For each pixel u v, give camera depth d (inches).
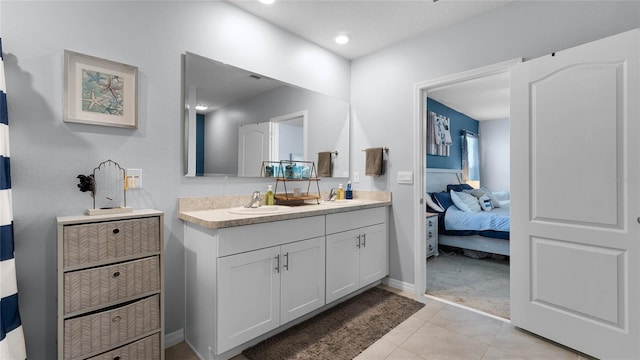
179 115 78.7
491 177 251.3
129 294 60.1
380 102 120.3
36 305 59.9
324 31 106.0
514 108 83.9
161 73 75.7
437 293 110.7
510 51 88.7
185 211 79.4
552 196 76.8
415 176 109.9
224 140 87.7
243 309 70.2
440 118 196.4
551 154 76.9
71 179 63.1
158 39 75.2
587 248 71.7
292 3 89.4
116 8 68.9
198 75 82.2
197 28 82.3
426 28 103.9
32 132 59.0
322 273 89.4
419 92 109.3
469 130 240.8
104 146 67.2
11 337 51.8
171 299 77.4
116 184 68.7
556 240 76.5
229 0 87.7
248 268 71.1
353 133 129.3
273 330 81.1
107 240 57.6
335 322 88.0
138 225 61.5
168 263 76.8
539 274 79.5
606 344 68.7
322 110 117.7
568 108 74.0
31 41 58.9
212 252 67.1
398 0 88.0
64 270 53.0
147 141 73.4
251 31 94.6
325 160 118.7
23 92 58.1
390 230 117.7
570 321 74.1
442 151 198.1
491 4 89.9
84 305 54.8
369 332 82.5
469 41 97.1
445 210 169.0
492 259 156.9
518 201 83.2
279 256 77.4
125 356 59.6
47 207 60.6
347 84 129.1
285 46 104.3
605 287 68.9
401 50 114.0
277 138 102.0
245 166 93.2
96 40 66.1
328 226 91.3
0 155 50.4
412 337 80.3
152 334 63.4
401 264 114.2
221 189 87.5
